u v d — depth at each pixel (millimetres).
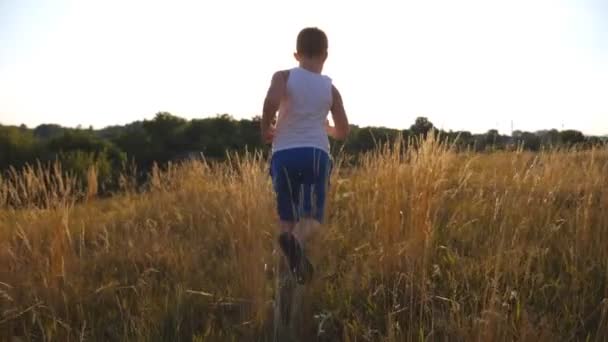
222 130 32969
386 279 3865
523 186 5215
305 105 3553
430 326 3312
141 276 4305
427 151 4098
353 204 5516
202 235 5586
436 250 4270
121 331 3602
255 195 4527
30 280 4129
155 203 7496
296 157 3533
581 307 3369
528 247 4012
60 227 4602
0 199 4859
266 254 4172
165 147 36000
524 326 2938
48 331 3480
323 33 3709
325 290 3902
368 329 3244
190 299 3904
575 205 5129
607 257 3844
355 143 5723
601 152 6266
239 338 3402
